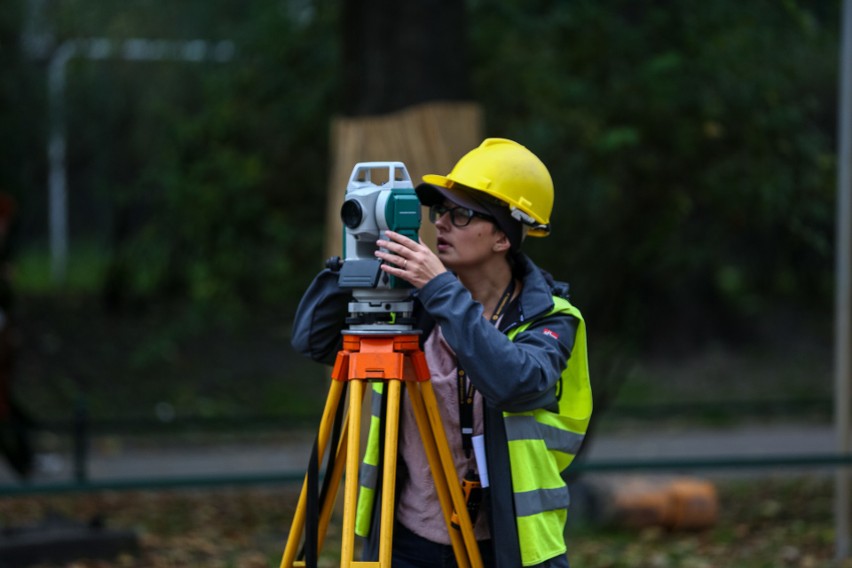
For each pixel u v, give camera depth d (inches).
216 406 1524.4
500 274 366.3
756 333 2041.1
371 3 785.6
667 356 1903.3
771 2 940.0
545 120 945.5
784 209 954.1
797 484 1112.2
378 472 368.5
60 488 719.1
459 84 788.6
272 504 1008.9
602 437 1445.6
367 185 348.5
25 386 1512.1
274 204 1003.3
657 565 747.4
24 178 1574.8
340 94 936.9
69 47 1493.6
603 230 960.3
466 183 351.6
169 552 777.6
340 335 378.0
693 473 1183.6
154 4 1339.8
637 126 921.5
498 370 323.9
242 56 1114.1
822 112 1547.7
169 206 1042.1
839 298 768.9
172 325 1192.2
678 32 928.3
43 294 1956.2
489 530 354.6
